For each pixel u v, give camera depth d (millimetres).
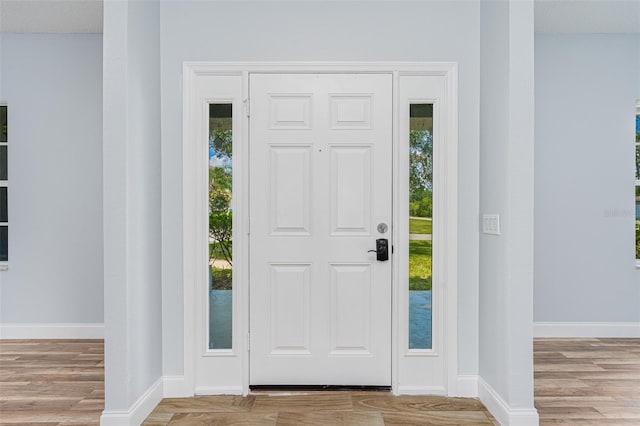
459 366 2684
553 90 3746
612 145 3758
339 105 2721
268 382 2730
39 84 3760
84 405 2510
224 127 2748
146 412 2395
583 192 3760
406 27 2693
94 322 3777
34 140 3770
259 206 2717
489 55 2525
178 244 2672
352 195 2723
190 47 2680
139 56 2361
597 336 3768
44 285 3777
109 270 2201
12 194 3764
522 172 2246
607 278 3771
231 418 2387
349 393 2693
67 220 3775
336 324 2729
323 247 2723
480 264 2646
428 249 2750
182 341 2672
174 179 2672
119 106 2203
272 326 2730
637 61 3752
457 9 2688
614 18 3434
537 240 3770
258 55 2697
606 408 2457
